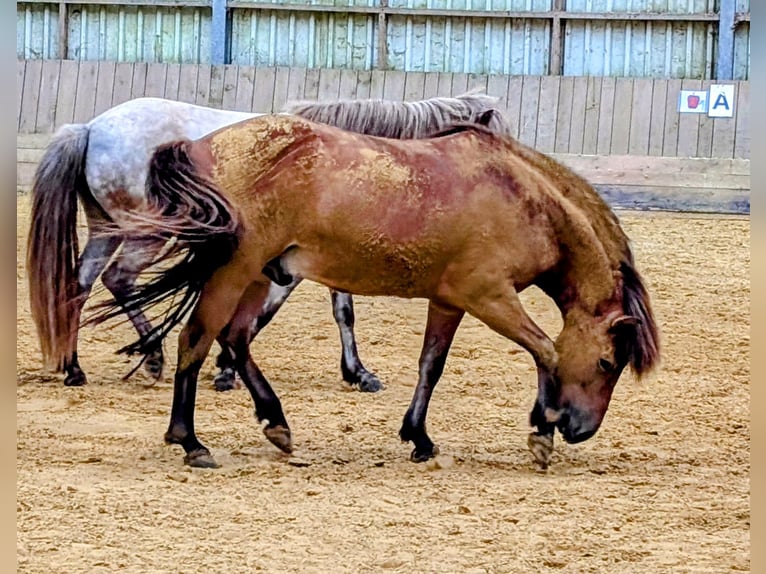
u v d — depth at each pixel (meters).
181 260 6.48
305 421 8.29
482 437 7.99
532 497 6.34
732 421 8.61
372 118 8.64
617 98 18.58
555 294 7.21
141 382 9.55
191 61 19.75
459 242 6.74
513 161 6.94
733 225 17.61
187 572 5.00
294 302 13.41
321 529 5.65
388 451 7.44
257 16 19.56
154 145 9.12
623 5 19.02
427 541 5.50
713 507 6.20
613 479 6.83
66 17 19.75
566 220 6.97
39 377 9.52
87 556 5.16
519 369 10.62
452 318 7.12
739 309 13.02
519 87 18.73
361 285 6.78
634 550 5.42
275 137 6.57
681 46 18.89
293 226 6.55
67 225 8.77
